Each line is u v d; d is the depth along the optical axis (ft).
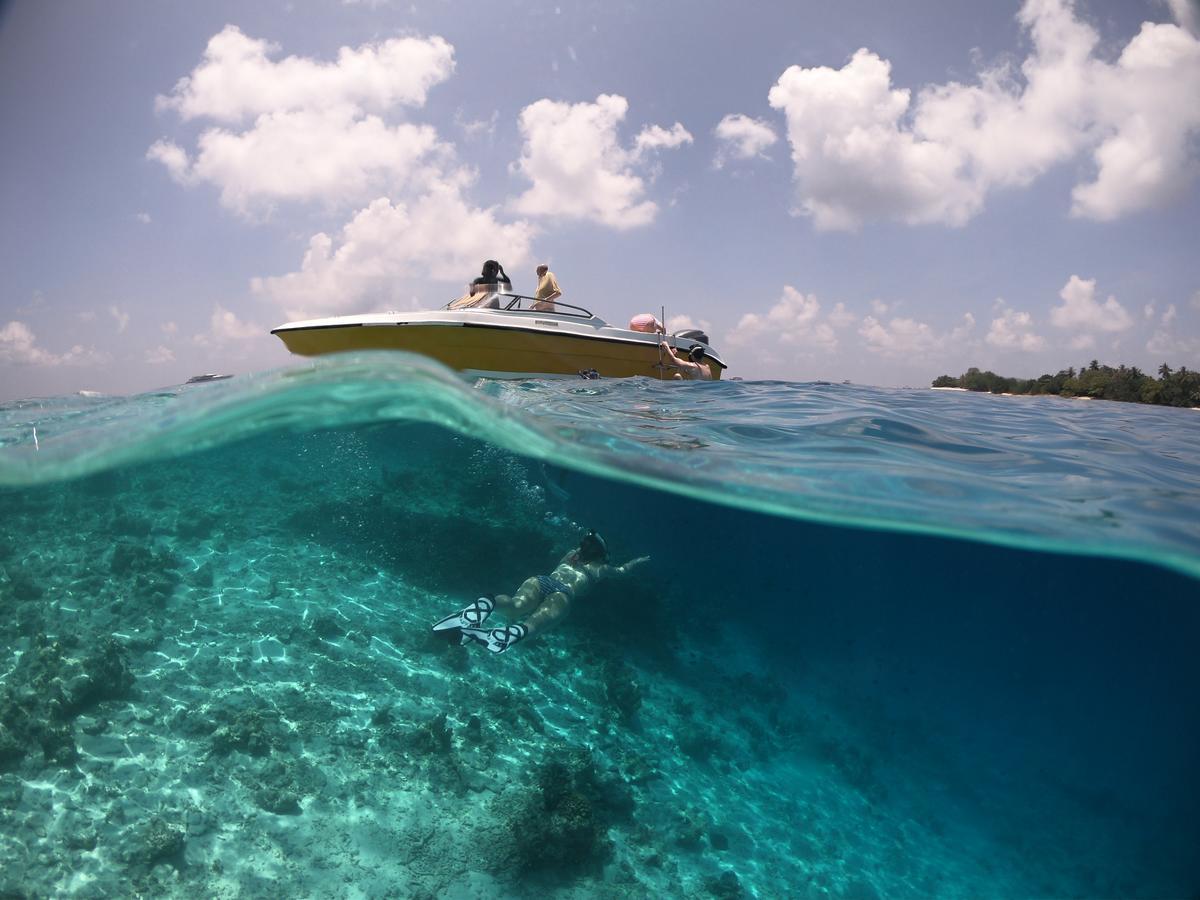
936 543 32.17
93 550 33.40
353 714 21.94
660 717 26.73
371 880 15.56
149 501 41.29
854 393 38.65
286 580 31.42
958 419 29.04
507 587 33.78
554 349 38.55
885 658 53.98
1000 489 17.94
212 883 14.82
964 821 25.22
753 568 61.52
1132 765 40.73
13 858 14.78
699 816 20.81
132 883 14.51
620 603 35.32
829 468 19.33
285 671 23.84
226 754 19.03
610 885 16.99
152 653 23.97
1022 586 55.26
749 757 25.59
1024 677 84.74
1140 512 16.70
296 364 14.49
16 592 27.84
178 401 15.87
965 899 20.07
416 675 25.04
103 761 18.11
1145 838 26.58
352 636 26.86
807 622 53.57
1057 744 41.42
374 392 15.15
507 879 16.33
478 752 21.11
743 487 19.47
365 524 38.65
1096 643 107.45
